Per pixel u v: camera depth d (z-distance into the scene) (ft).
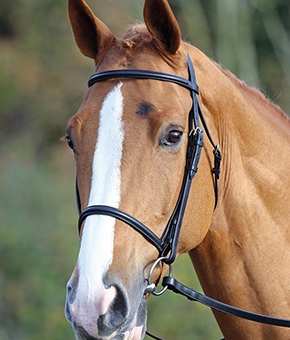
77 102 102.17
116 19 98.48
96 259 14.99
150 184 15.97
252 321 18.33
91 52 18.97
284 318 18.49
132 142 15.93
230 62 89.04
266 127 19.25
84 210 15.57
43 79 102.58
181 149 16.63
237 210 18.39
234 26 88.89
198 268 19.08
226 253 18.44
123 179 15.66
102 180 15.64
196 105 17.24
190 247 17.56
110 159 15.76
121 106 16.30
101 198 15.49
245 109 18.84
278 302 18.45
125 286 15.25
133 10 93.71
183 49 17.98
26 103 101.14
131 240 15.67
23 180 75.41
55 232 66.44
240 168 18.56
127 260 15.47
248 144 18.70
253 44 92.99
